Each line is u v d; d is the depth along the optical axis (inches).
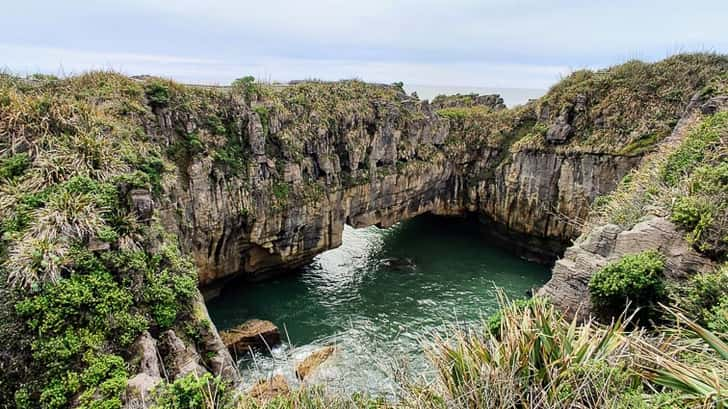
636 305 559.8
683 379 260.1
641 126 1412.4
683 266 563.8
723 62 1451.8
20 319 515.8
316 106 1389.0
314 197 1314.0
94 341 539.8
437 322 1128.2
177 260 738.2
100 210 655.1
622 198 853.2
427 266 1526.8
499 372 280.1
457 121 1930.4
